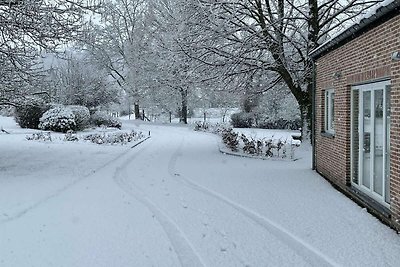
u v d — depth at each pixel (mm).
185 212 7879
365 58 8023
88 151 17812
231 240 6223
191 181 11188
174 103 45750
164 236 6477
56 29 12453
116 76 49562
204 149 19828
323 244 5895
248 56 18234
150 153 18312
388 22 6883
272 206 8125
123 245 6102
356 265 5125
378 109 7926
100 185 10617
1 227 6926
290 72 18391
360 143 8883
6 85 13633
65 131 28188
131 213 7828
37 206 8344
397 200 6461
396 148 6539
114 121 35719
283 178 11297
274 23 17531
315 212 7609
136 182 11211
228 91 19438
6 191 9625
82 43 14812
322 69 11852
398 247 5699
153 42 37500
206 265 5297
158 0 29656
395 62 6617
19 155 15781
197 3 17438
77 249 5949
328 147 10992
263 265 5250
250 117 37156
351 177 9297
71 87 37500
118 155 16828
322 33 17938
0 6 11758
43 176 11734
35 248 5992
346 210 7707
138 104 47906
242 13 17672
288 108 34969
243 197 9008
